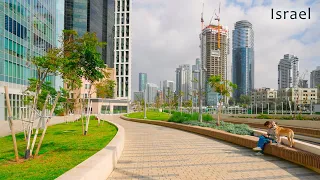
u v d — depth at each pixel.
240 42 141.12
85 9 81.19
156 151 10.80
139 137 15.93
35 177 5.87
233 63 144.75
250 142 11.32
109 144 9.03
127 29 92.12
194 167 7.92
